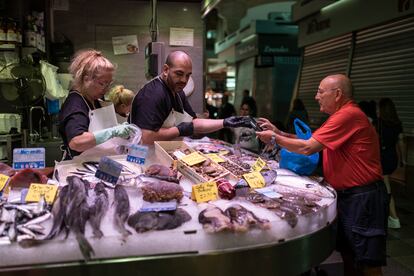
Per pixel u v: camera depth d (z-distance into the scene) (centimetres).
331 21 820
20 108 379
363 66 730
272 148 286
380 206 234
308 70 956
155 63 341
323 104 245
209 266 146
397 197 574
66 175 193
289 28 1213
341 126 228
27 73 331
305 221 168
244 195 182
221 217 151
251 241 153
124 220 146
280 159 256
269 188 202
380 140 444
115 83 441
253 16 1447
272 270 155
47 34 419
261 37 1202
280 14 1316
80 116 203
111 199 167
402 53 625
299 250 164
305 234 168
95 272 136
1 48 349
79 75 207
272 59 1212
